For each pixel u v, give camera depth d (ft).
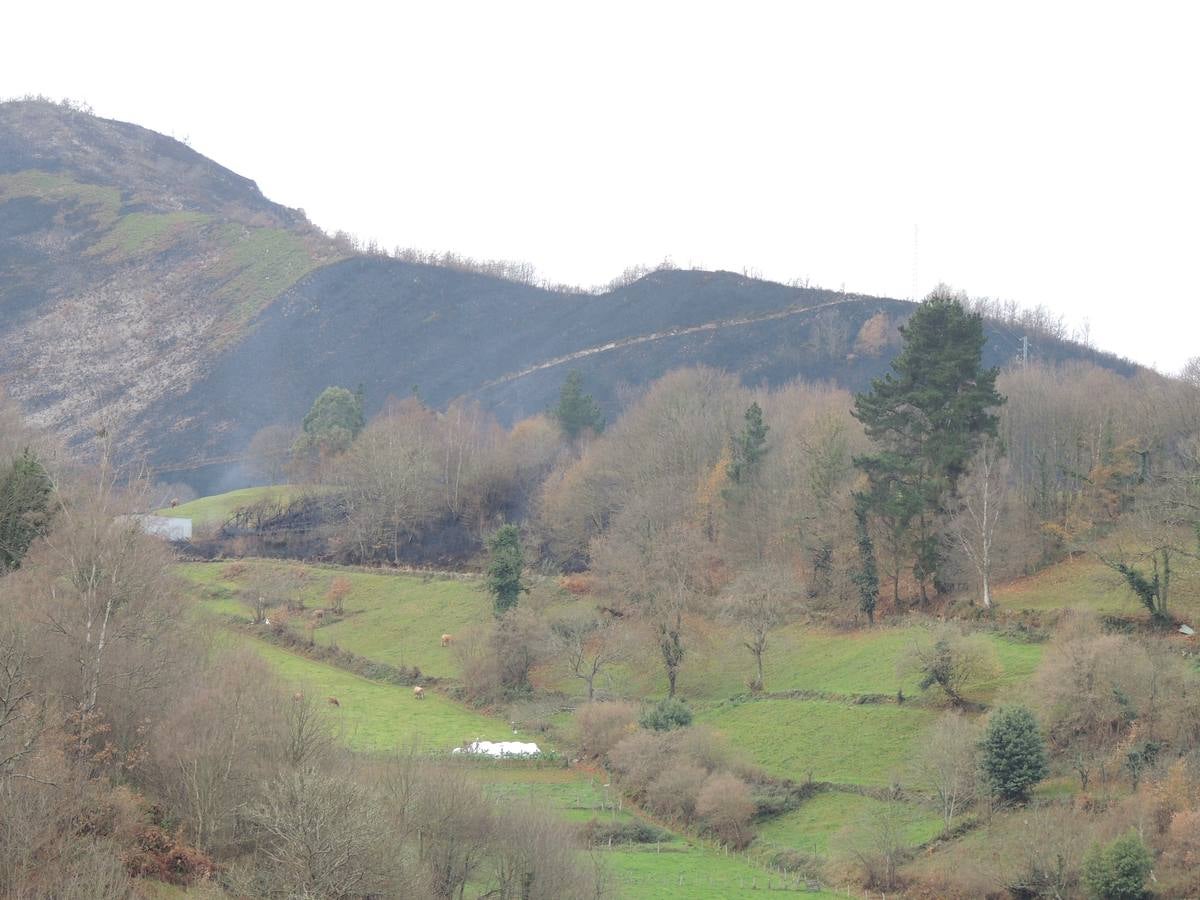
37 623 209.97
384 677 400.67
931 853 245.24
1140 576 324.80
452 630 436.76
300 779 175.73
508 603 409.28
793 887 234.99
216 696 212.64
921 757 270.87
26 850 153.89
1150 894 214.48
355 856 167.32
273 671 296.30
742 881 237.25
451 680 392.27
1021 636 335.06
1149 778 243.40
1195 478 357.41
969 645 306.35
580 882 200.64
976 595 376.07
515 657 382.63
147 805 190.70
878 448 439.22
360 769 221.46
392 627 448.65
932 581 387.75
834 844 249.75
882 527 410.31
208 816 189.88
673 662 364.79
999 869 228.63
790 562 433.07
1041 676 280.92
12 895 149.28
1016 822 245.24
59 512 258.57
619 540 442.91
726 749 301.43
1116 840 219.20
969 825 251.19
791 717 327.06
